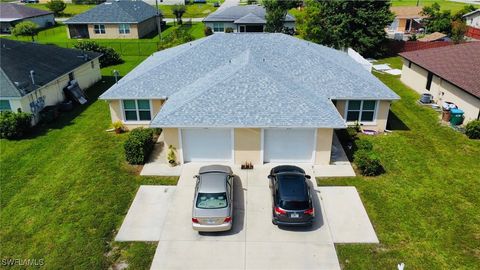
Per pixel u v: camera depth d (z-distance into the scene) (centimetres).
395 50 4553
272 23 5422
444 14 5369
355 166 1961
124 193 1759
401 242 1433
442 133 2358
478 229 1495
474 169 1931
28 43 3253
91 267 1338
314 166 1955
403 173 1900
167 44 4359
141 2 6931
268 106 1911
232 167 1950
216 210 1438
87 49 4216
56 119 2703
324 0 4497
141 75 2467
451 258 1356
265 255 1376
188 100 1972
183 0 9844
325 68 2458
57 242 1464
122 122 2439
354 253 1383
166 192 1759
